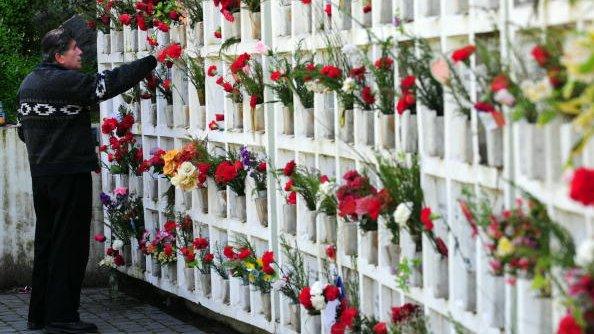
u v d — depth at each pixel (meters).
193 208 9.52
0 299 10.96
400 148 6.19
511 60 4.83
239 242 8.54
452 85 5.40
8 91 13.38
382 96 6.34
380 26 6.38
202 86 9.19
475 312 5.39
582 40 4.02
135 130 10.63
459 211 5.53
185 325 9.57
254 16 8.12
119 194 10.63
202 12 9.23
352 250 6.84
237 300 8.83
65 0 14.18
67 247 9.17
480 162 5.23
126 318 9.95
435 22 5.66
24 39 14.17
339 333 6.70
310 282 7.65
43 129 9.09
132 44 10.45
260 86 8.17
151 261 10.34
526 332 4.75
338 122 6.96
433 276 5.75
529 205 4.66
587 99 4.05
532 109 4.63
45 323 9.32
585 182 3.87
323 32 7.11
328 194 6.83
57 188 9.10
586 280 4.00
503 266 4.81
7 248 11.31
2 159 11.20
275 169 8.05
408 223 6.00
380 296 6.60
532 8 4.62
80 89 8.95
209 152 9.17
